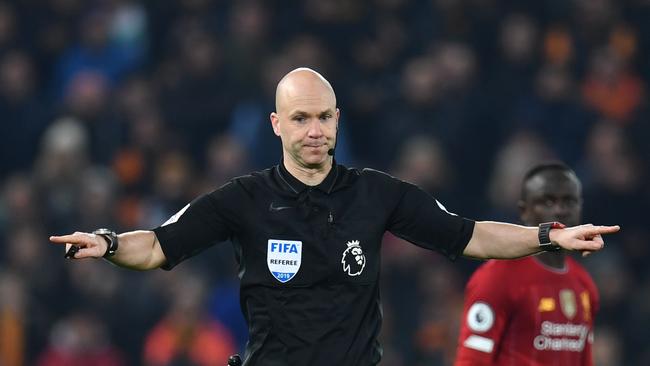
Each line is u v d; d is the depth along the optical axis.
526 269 25.22
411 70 53.69
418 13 55.28
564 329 25.27
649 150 52.91
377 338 21.11
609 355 45.06
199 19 56.47
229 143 51.62
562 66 53.91
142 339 47.75
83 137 53.59
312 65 52.38
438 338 45.88
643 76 55.00
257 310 20.88
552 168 25.94
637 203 50.97
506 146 51.72
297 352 20.61
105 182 52.09
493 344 25.06
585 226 20.52
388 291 47.28
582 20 55.09
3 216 50.41
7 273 48.69
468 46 54.06
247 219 20.98
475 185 51.41
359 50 54.50
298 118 20.72
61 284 48.59
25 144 55.06
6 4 58.56
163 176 52.16
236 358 21.38
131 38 58.22
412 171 49.94
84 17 58.94
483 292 25.17
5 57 57.38
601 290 48.38
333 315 20.64
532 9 55.25
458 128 51.62
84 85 55.72
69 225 49.66
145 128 54.03
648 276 49.94
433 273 47.16
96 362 47.34
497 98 52.50
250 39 54.19
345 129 53.03
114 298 48.25
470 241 21.27
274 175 21.27
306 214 20.88
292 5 55.50
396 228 21.42
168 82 55.47
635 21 55.69
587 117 52.41
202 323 46.97
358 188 21.22
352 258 20.77
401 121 52.16
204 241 21.09
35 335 47.69
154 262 20.88
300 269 20.69
